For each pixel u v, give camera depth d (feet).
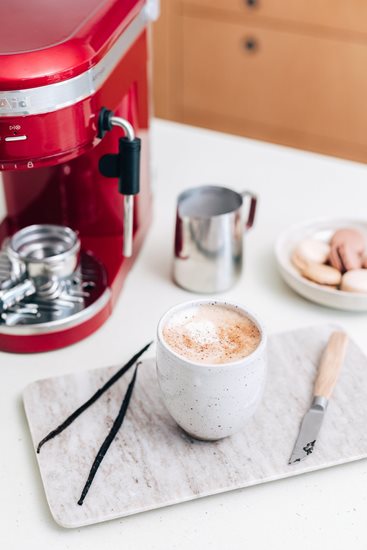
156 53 8.36
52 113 2.35
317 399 2.59
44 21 2.51
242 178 4.06
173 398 2.33
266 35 7.70
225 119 8.49
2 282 2.95
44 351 2.88
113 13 2.71
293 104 8.02
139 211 3.40
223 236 3.05
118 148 2.92
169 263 3.41
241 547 2.16
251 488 2.34
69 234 3.04
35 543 2.17
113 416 2.55
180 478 2.31
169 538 2.18
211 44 8.04
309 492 2.33
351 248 3.22
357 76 7.54
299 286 3.10
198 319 2.47
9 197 3.30
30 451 2.47
